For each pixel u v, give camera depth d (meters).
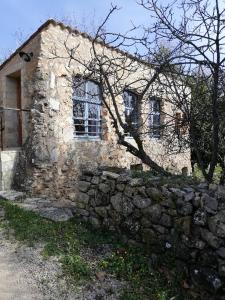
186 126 4.43
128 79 7.84
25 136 6.66
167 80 4.23
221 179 4.57
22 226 4.30
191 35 3.38
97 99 7.90
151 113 5.46
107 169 4.49
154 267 3.45
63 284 3.07
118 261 3.51
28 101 6.64
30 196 5.99
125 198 3.92
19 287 2.99
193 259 3.13
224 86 3.63
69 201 5.94
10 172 6.42
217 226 2.96
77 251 3.70
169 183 3.55
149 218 3.61
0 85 8.08
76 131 7.47
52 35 6.51
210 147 4.66
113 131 8.30
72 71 6.98
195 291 3.07
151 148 9.99
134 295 2.99
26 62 6.75
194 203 3.18
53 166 6.56
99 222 4.29
